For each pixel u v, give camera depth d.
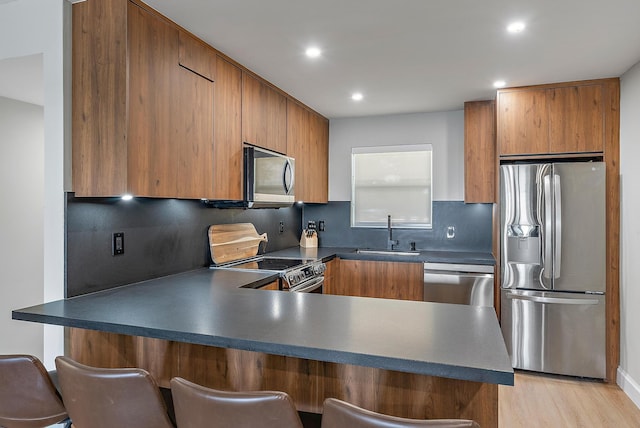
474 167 3.85
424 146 4.32
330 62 2.80
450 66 2.89
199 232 2.96
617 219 3.19
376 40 2.43
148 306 1.84
